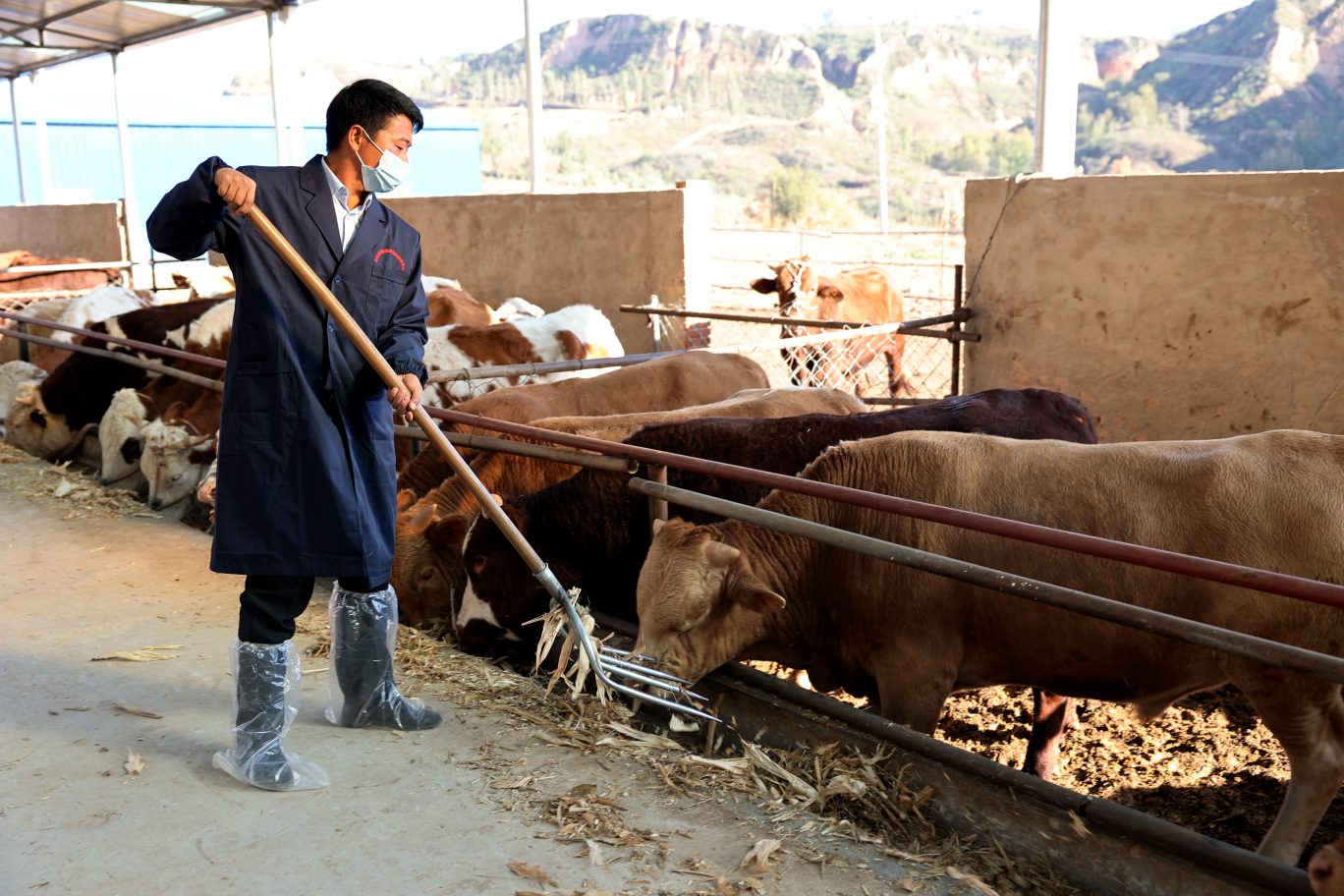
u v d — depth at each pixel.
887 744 2.92
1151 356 6.49
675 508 3.97
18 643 3.86
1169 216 6.29
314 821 2.64
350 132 2.64
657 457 3.37
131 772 2.87
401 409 2.76
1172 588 3.04
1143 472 3.10
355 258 2.71
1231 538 2.95
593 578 4.07
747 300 20.53
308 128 28.50
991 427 4.09
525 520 4.04
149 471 6.31
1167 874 2.38
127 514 5.87
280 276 2.64
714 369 6.15
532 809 2.71
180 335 7.85
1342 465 2.92
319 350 2.69
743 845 2.56
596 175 123.88
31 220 17.22
